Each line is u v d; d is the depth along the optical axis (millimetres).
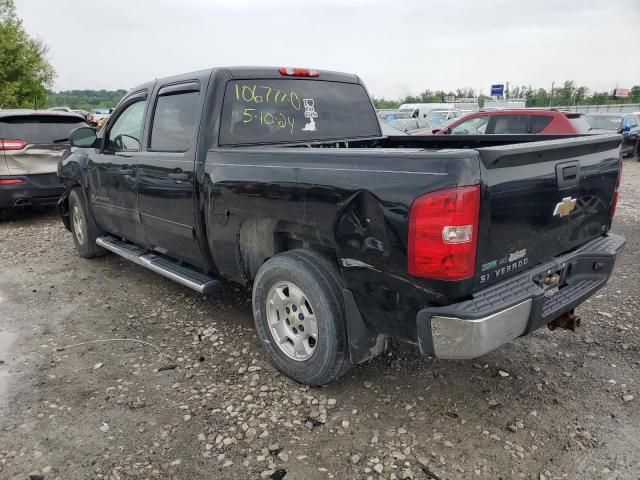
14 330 4266
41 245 6914
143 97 4586
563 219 3002
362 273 2775
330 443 2822
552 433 2881
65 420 3043
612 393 3248
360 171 2697
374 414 3064
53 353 3861
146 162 4309
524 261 2795
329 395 3258
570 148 2848
